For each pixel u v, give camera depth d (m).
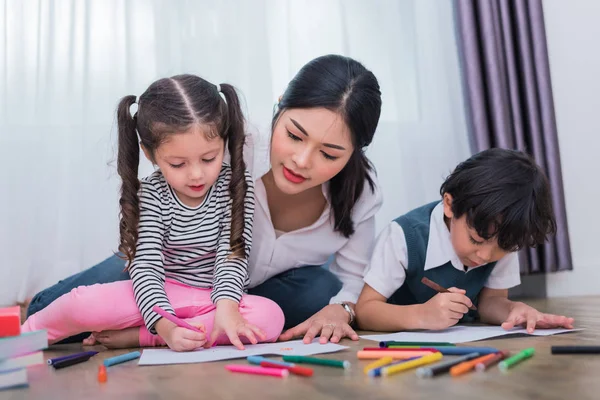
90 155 2.04
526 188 1.15
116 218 2.06
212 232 1.25
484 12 2.15
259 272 1.45
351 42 2.19
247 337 1.07
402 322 1.24
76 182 2.05
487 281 1.39
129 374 0.88
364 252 1.46
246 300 1.19
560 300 2.05
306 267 1.50
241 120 1.26
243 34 2.10
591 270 2.29
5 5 2.04
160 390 0.76
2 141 2.03
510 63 2.17
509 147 2.15
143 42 2.07
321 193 1.39
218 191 1.26
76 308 1.15
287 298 1.47
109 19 2.06
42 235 2.03
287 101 1.17
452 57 2.24
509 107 2.18
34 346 0.83
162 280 1.20
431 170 2.22
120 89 2.05
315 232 1.42
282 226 1.43
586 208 2.31
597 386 0.69
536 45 2.19
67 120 2.05
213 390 0.74
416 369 0.82
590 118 2.31
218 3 2.09
